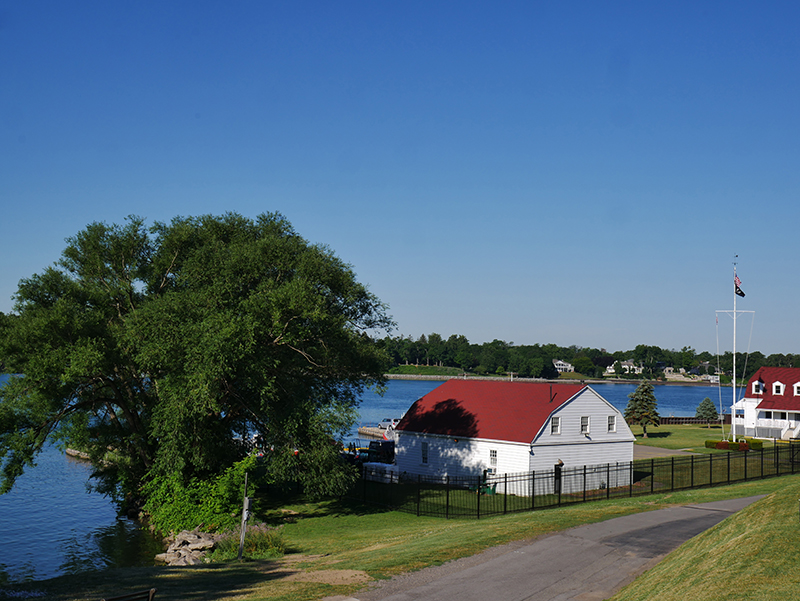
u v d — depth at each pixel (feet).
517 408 142.72
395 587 55.88
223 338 101.14
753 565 44.86
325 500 129.59
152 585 59.98
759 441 201.05
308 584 57.72
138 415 134.72
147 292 135.03
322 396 123.85
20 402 115.96
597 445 141.18
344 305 127.95
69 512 136.98
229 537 87.10
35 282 124.47
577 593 52.75
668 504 96.02
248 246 119.14
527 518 89.66
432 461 148.77
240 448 128.67
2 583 86.48
